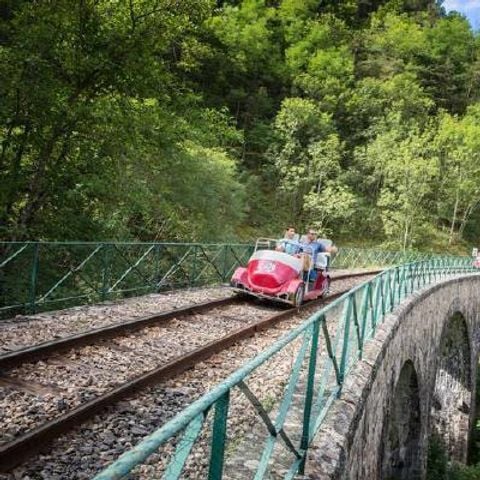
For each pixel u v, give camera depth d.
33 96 11.80
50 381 5.72
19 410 4.88
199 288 14.13
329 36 74.31
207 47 17.08
